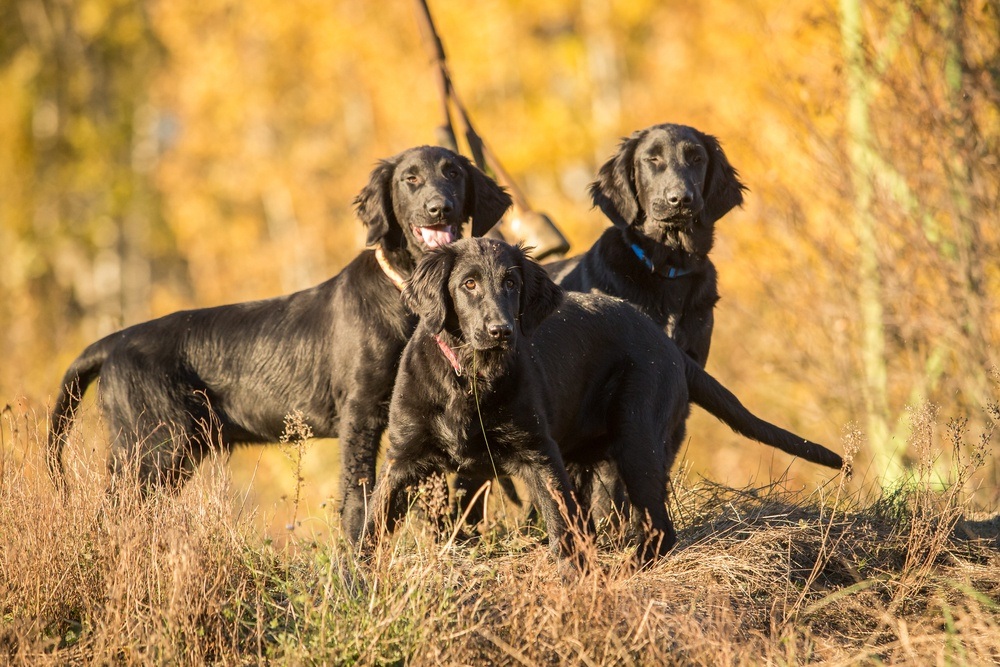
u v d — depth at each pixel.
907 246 15.48
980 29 15.06
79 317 40.94
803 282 16.70
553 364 8.82
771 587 8.09
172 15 37.88
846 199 15.66
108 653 6.62
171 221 40.09
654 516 8.77
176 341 10.58
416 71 32.78
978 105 14.71
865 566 8.61
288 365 10.32
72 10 44.22
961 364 14.77
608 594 6.93
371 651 6.64
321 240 33.41
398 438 8.44
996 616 7.77
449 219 9.92
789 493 10.22
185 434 10.30
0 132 41.72
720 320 19.91
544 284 8.48
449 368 8.23
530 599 6.81
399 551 7.63
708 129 20.75
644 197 10.87
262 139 36.84
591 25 33.38
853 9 15.13
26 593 7.14
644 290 10.77
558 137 32.25
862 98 15.27
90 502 7.77
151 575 7.13
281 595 7.75
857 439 9.27
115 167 42.16
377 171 10.38
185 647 6.82
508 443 8.23
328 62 34.34
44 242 41.28
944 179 14.96
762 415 18.56
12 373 23.86
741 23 22.34
